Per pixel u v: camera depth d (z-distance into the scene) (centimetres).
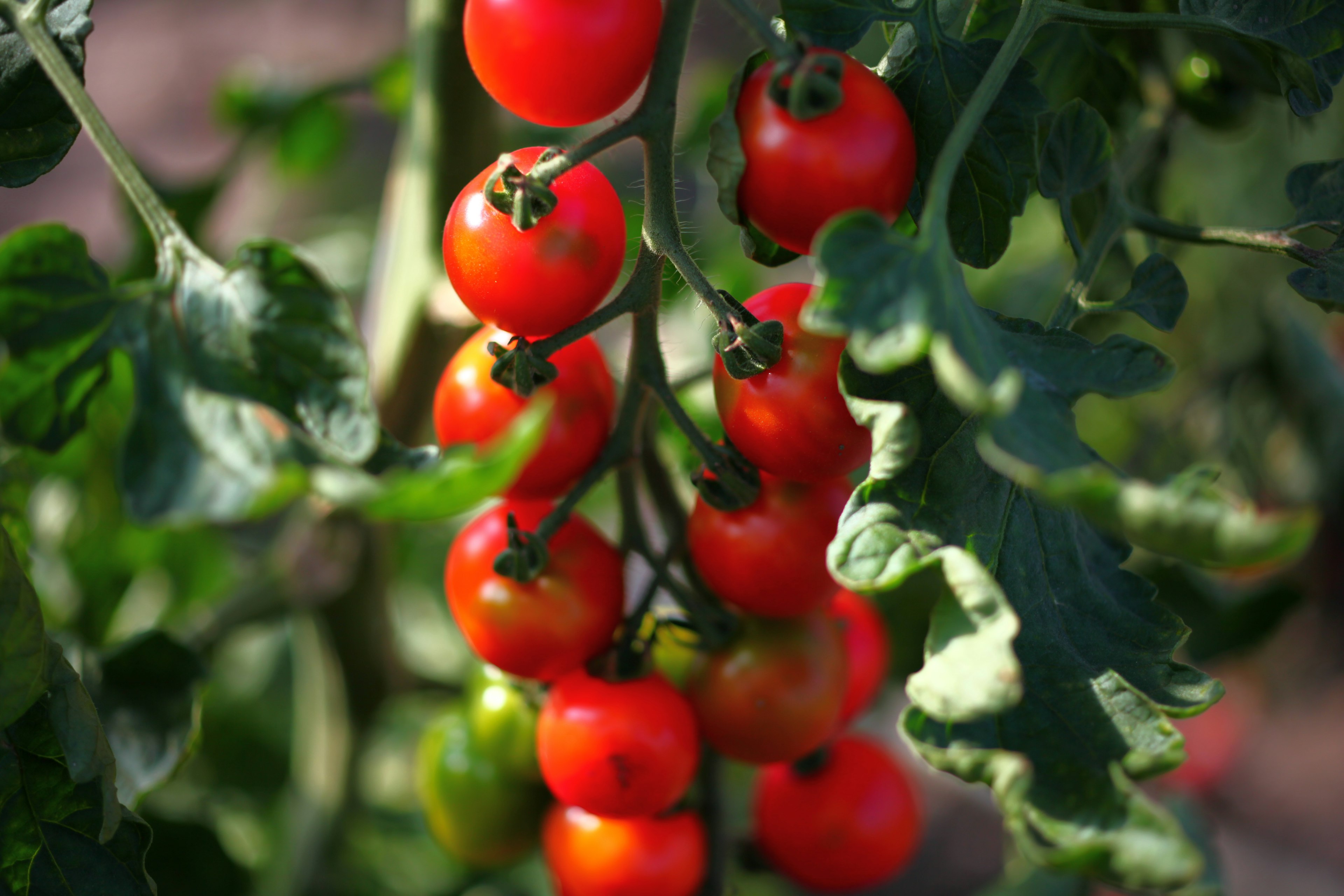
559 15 33
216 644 51
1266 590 50
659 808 38
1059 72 40
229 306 32
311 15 146
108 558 56
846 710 44
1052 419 31
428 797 47
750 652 38
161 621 61
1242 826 104
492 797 45
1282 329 61
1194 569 50
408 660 73
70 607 57
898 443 31
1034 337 32
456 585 38
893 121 32
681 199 40
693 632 39
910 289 30
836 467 34
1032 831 31
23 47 35
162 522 30
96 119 32
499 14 33
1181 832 31
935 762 31
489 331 37
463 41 44
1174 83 42
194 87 136
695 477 36
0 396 31
